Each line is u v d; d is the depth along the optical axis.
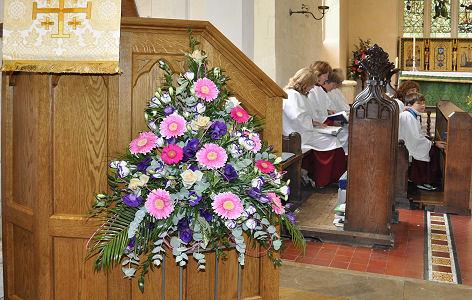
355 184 5.10
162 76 2.69
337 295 3.96
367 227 5.10
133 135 2.69
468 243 5.22
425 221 5.95
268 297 2.99
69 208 2.73
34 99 2.70
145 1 4.99
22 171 2.85
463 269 4.54
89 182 2.71
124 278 2.76
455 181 6.25
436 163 7.31
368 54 5.00
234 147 2.49
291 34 8.47
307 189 7.05
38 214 2.71
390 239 4.99
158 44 2.66
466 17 14.47
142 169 2.46
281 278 4.25
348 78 13.88
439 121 8.19
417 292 4.02
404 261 4.71
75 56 2.48
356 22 14.50
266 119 2.87
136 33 2.64
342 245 5.11
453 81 11.36
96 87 2.68
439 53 14.31
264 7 7.58
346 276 4.30
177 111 2.52
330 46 12.09
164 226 2.42
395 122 5.01
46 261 2.73
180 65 2.69
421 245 5.15
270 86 2.84
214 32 2.68
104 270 2.75
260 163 2.52
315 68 7.76
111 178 2.62
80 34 2.48
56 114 2.69
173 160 2.37
